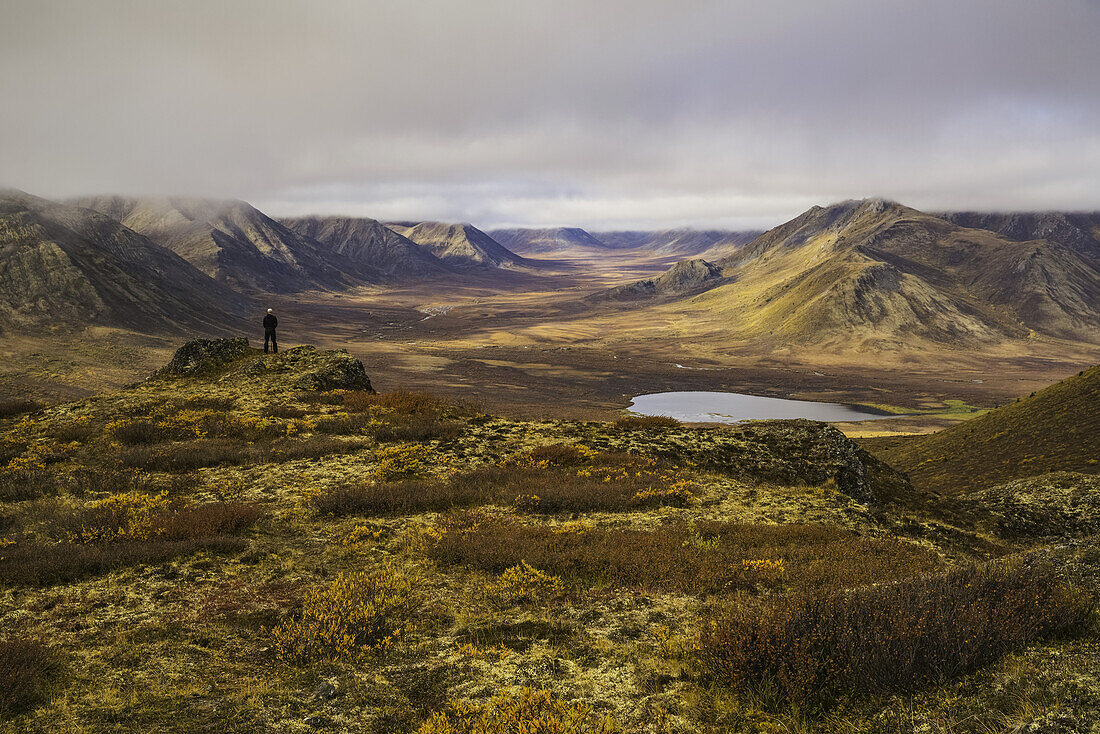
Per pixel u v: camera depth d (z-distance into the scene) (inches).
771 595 417.1
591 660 325.4
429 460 839.1
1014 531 906.7
